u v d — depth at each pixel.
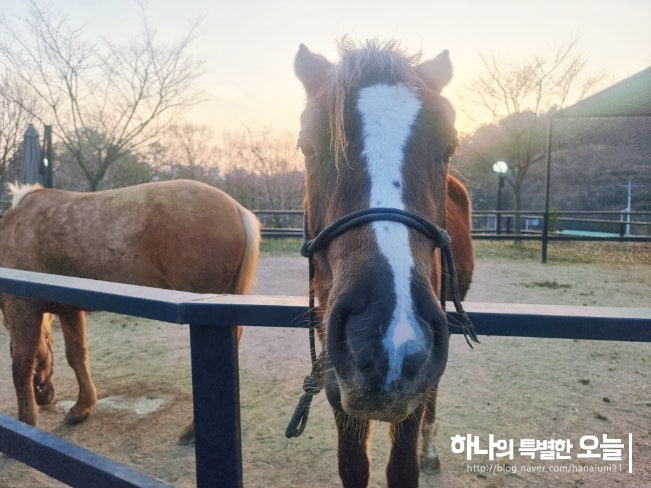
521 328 1.18
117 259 3.35
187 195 3.40
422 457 2.82
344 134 1.49
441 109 1.61
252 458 2.98
